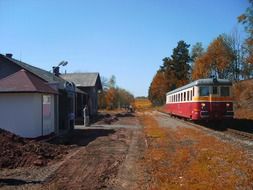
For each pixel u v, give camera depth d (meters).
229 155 14.80
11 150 14.36
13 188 10.23
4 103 20.81
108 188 10.19
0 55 30.19
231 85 28.20
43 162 13.96
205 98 28.00
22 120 20.69
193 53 94.94
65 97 30.28
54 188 10.14
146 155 15.62
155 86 106.38
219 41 70.81
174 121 38.78
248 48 38.31
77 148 18.27
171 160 14.09
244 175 11.12
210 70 72.38
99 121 40.59
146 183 10.64
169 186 9.97
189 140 20.62
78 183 10.76
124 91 109.69
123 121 41.62
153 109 98.06
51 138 22.22
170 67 96.75
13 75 22.00
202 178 10.83
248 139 20.58
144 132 27.14
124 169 12.74
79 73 58.56
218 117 27.98
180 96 36.69
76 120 40.34
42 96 21.84
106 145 19.39
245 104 44.72
